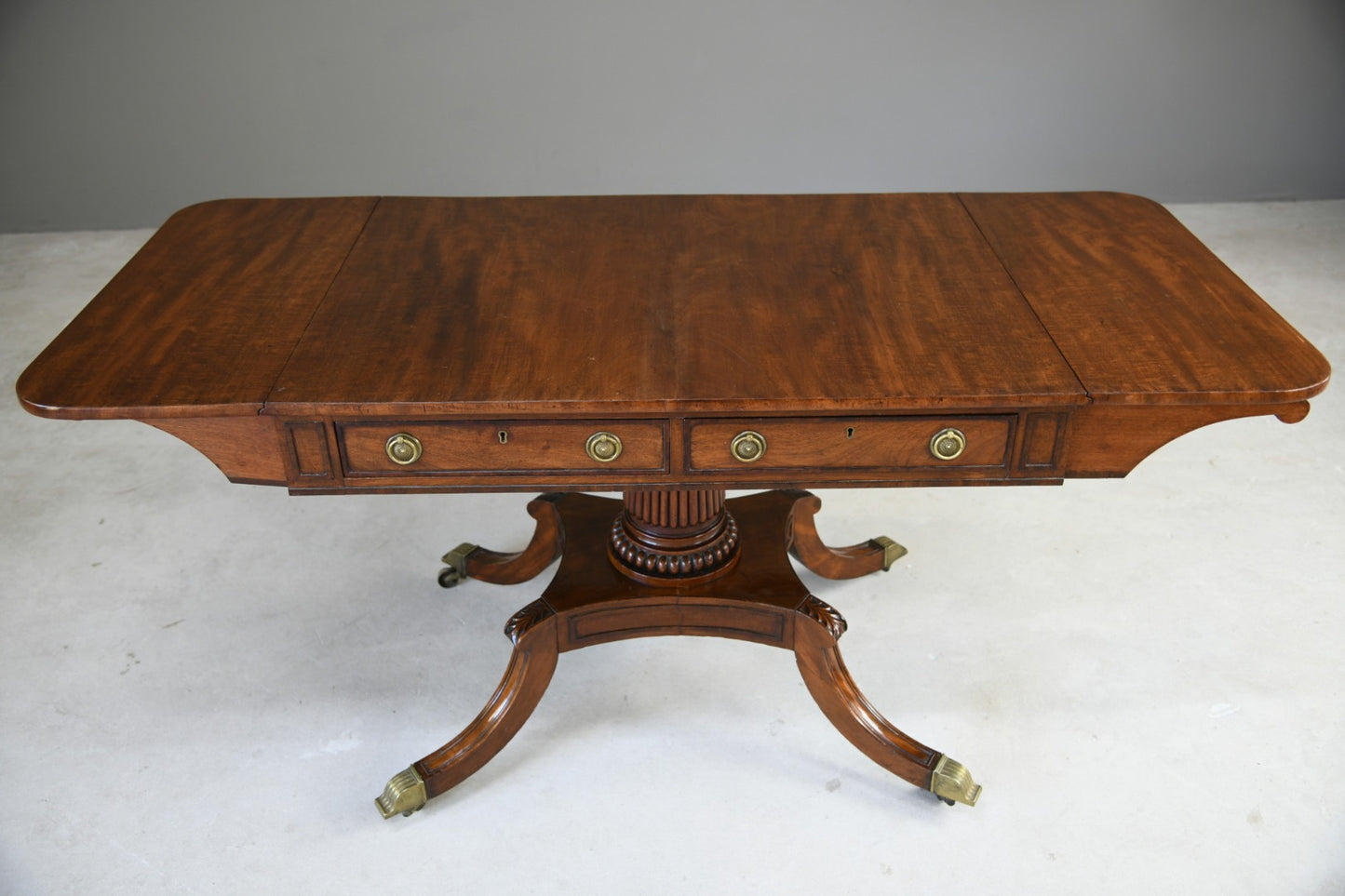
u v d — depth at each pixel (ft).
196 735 6.52
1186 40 12.56
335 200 6.77
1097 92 12.85
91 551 7.98
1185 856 5.77
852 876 5.71
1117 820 5.97
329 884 5.70
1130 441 5.15
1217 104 12.98
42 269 12.07
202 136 12.70
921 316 5.45
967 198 6.81
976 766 6.29
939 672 6.91
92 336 5.27
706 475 5.19
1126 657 7.00
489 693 6.84
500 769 6.34
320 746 6.46
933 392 4.84
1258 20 12.47
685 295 5.67
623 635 6.40
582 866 5.78
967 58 12.56
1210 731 6.47
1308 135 13.20
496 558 7.63
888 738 6.09
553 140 12.94
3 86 12.17
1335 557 7.83
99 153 12.68
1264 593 7.50
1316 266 11.86
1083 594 7.54
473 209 6.66
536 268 5.96
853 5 12.17
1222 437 9.20
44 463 8.94
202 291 5.70
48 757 6.35
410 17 12.10
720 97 12.70
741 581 6.36
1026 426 5.03
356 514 8.42
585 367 5.05
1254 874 5.68
